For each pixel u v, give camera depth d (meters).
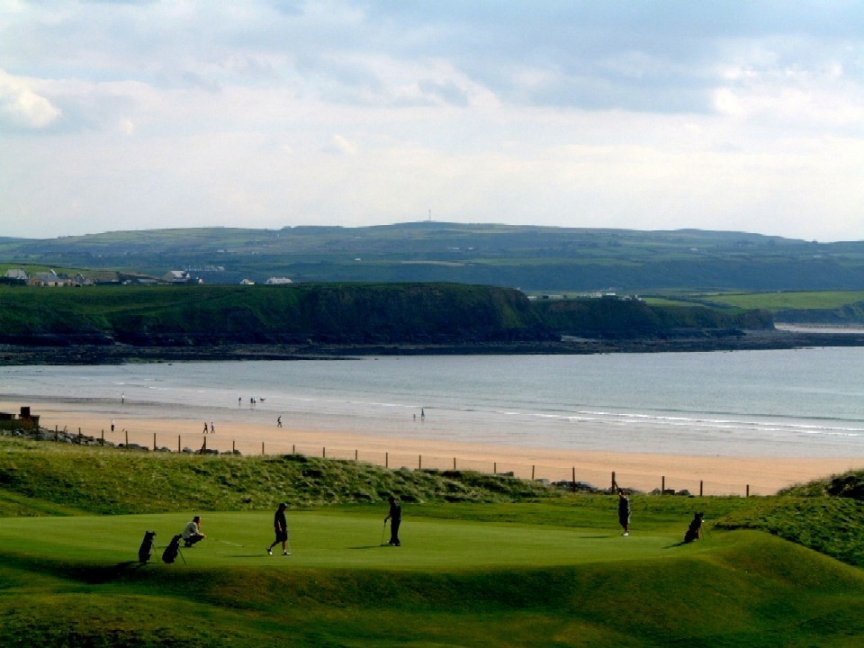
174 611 37.91
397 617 39.81
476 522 66.81
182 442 141.88
